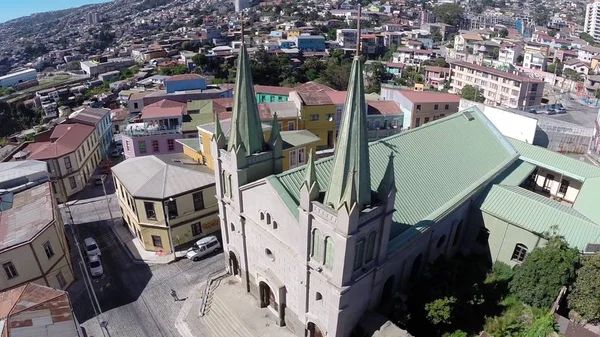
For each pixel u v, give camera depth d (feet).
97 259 145.69
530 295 115.75
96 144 250.16
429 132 139.44
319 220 87.40
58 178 201.26
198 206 157.48
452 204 120.47
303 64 470.39
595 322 110.22
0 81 617.62
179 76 347.77
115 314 125.90
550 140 254.47
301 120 240.32
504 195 137.18
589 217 139.23
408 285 117.60
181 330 119.55
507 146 162.30
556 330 106.73
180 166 163.12
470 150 147.02
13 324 87.40
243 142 110.83
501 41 615.98
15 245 121.19
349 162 80.79
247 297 127.85
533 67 532.73
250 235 117.39
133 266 148.46
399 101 286.46
